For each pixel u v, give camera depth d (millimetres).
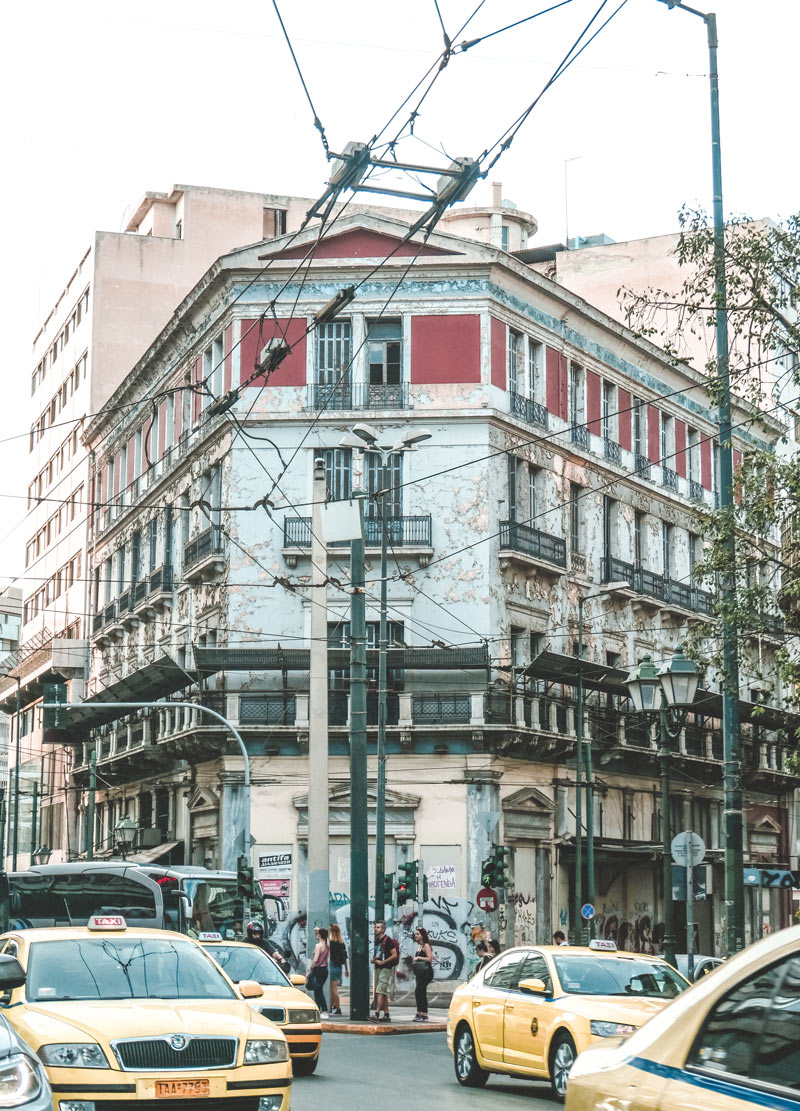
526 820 42625
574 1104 6258
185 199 64875
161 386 51688
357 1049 23219
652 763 48938
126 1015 11156
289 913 41031
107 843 55875
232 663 41406
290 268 43188
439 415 42188
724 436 21922
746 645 22719
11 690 72562
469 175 14711
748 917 54688
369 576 41969
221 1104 10812
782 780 55969
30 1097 7605
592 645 46156
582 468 46656
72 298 68812
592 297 59031
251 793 41875
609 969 17438
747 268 20859
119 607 55375
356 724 29078
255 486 42750
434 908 40656
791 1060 5125
